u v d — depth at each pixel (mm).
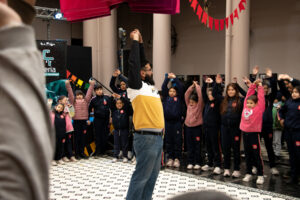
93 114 9109
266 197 5484
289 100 6375
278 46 12570
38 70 636
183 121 8953
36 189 551
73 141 8773
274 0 12641
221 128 6801
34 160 562
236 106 6590
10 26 611
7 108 546
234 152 6742
